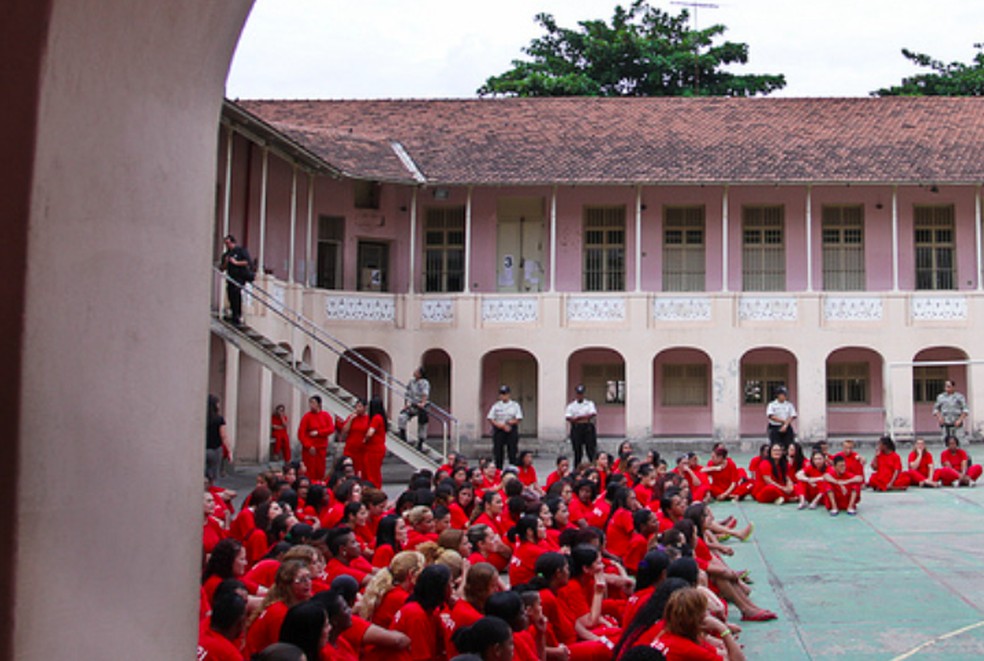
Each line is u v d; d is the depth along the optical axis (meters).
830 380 30.11
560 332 27.89
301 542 8.93
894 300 27.56
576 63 44.47
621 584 9.42
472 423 27.78
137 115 3.68
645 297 27.84
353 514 10.18
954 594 10.89
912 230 29.48
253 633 6.45
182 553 3.99
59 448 3.31
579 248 29.92
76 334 3.39
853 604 10.54
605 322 27.98
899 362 27.34
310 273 27.27
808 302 27.66
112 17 3.41
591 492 13.00
